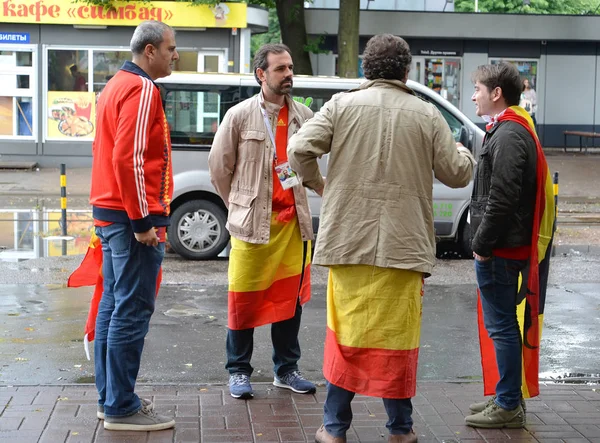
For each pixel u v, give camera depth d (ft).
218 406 17.25
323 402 17.65
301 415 16.79
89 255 16.72
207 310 27.09
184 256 36.68
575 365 21.61
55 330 24.16
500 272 15.99
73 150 75.82
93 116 75.61
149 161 15.37
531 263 15.88
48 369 20.43
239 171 18.03
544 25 93.61
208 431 15.80
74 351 22.04
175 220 36.35
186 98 36.06
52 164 75.82
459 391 18.58
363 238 14.07
